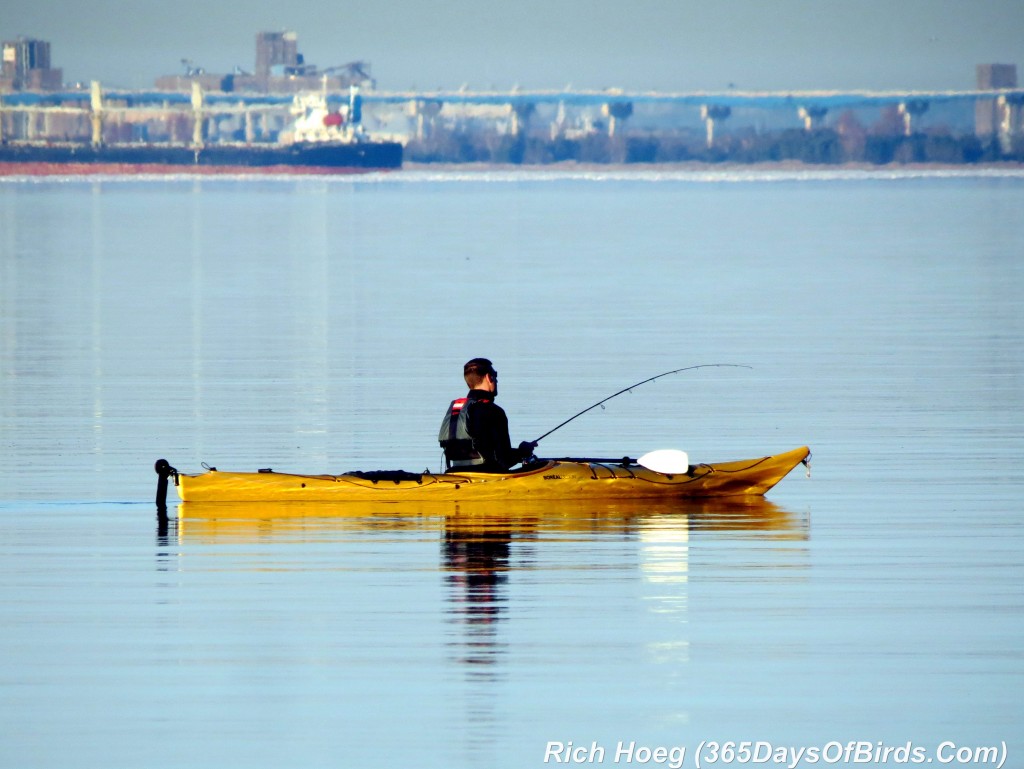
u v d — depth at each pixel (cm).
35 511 4806
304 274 15550
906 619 3469
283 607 3591
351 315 11506
